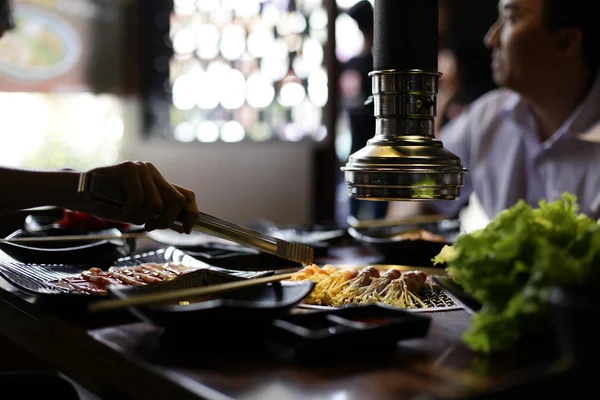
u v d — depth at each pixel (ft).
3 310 5.20
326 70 14.47
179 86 14.56
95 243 6.26
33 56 13.50
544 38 8.81
